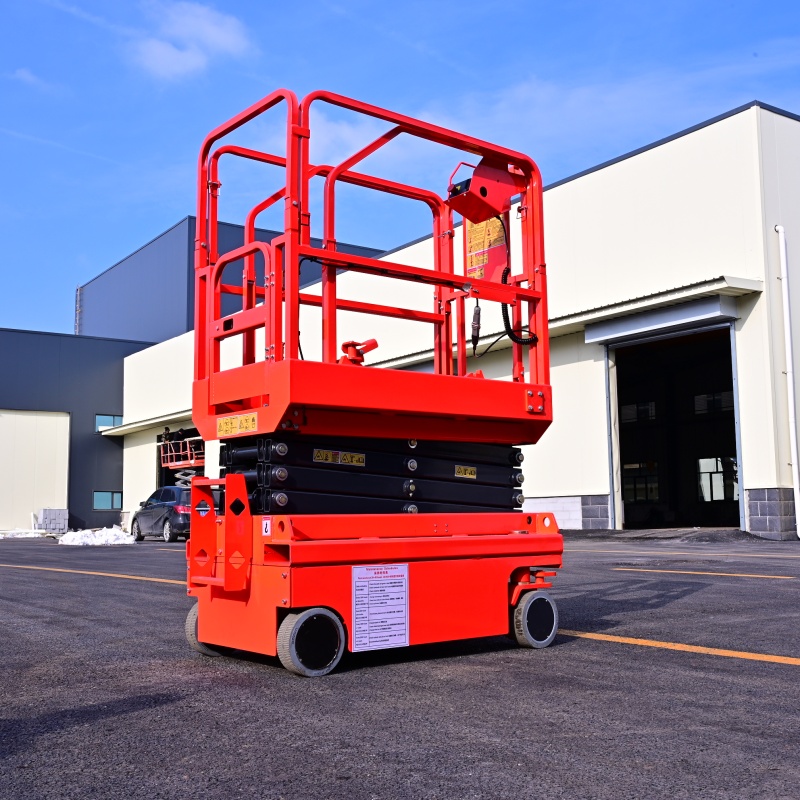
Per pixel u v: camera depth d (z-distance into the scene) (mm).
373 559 4930
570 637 5938
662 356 31047
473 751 3293
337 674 4770
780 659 5039
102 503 43812
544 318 6020
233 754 3314
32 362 42562
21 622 7320
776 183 18641
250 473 5086
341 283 28688
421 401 5238
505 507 5777
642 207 20547
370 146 5473
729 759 3180
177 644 5973
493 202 5965
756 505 18234
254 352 5539
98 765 3227
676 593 8289
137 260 55281
